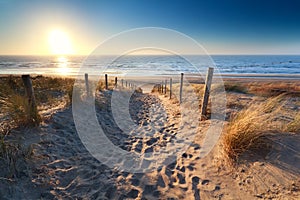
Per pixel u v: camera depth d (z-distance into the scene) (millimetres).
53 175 2500
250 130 2889
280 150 2650
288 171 2283
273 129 3100
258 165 2479
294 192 1994
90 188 2355
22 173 2359
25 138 3127
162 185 2436
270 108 4102
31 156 2680
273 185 2150
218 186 2305
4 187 2088
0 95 4344
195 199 2145
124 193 2277
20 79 8641
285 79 25328
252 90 9922
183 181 2496
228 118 4633
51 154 2943
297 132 3012
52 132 3631
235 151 2791
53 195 2172
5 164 2352
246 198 2055
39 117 3729
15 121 3381
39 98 6164
